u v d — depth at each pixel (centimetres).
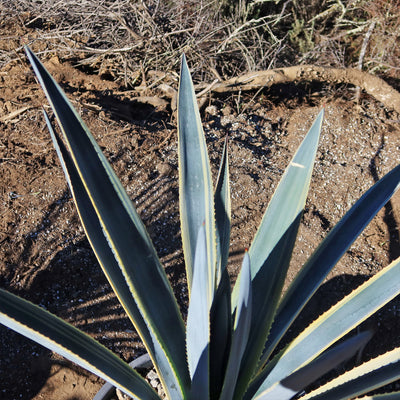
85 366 151
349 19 532
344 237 175
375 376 158
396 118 385
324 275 175
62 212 292
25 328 141
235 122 365
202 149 163
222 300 160
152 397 168
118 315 261
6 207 291
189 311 142
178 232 293
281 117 379
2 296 140
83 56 417
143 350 251
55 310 258
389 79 448
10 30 449
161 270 169
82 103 346
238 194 313
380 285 162
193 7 470
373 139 361
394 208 316
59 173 310
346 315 164
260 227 185
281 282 178
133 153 324
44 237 281
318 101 404
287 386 134
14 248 274
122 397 228
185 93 163
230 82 386
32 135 329
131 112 365
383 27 460
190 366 159
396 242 301
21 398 231
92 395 234
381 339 260
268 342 180
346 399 157
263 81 386
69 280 269
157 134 343
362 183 330
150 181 313
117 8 432
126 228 162
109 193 158
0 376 236
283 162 339
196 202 173
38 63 139
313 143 173
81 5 430
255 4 499
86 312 259
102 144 324
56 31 435
